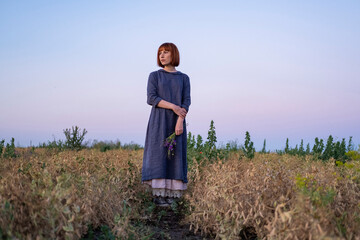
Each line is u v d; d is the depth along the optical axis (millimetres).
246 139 7930
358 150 5055
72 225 2879
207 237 3652
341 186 4086
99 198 3705
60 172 4590
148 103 4699
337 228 2830
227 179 3971
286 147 10164
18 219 2658
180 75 4875
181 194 4688
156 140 4605
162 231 3805
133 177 5035
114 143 13594
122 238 3223
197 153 6801
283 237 2787
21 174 3844
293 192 3416
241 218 3451
